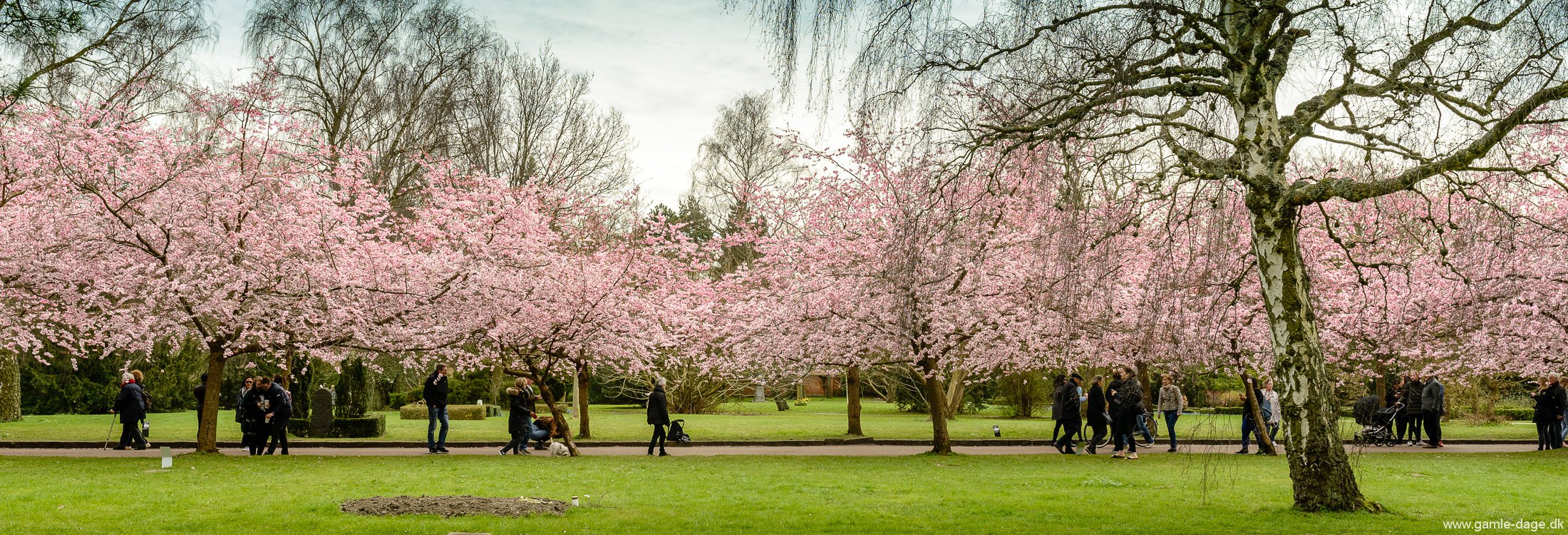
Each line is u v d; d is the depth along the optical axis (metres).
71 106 15.87
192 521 8.55
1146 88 8.42
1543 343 16.97
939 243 9.59
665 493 11.16
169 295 14.77
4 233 14.38
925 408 38.34
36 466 14.25
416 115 24.98
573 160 29.81
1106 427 19.78
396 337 17.16
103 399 33.09
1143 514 9.38
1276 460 16.34
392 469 14.08
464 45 25.72
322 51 23.89
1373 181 8.40
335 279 15.95
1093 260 9.34
